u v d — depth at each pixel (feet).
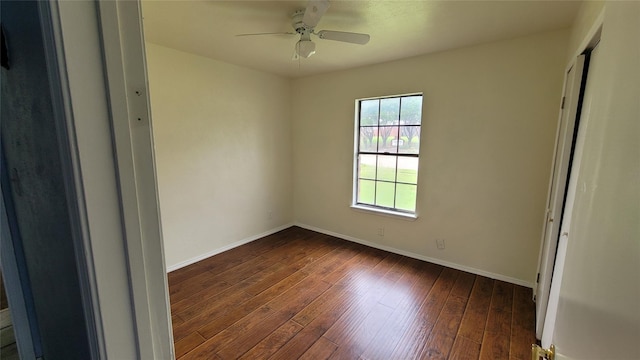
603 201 2.00
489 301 8.23
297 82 13.69
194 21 7.25
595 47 4.93
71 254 1.61
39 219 1.90
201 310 7.86
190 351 6.36
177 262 10.27
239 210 12.28
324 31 6.97
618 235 1.77
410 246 11.29
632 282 1.59
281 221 14.42
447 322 7.33
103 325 1.60
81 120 1.41
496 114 8.93
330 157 13.15
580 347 2.24
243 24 7.44
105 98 1.48
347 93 12.16
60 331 2.03
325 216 13.78
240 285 9.17
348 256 11.36
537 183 8.54
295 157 14.42
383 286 9.11
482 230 9.62
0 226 2.19
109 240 1.57
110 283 1.60
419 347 6.48
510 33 7.99
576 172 5.20
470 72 9.20
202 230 10.96
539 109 8.27
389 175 11.75
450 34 8.07
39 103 1.55
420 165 10.56
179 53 9.62
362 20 7.16
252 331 7.02
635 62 1.69
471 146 9.48
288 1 6.30
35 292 2.29
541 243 8.23
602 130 2.11
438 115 9.96
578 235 2.47
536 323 7.01
